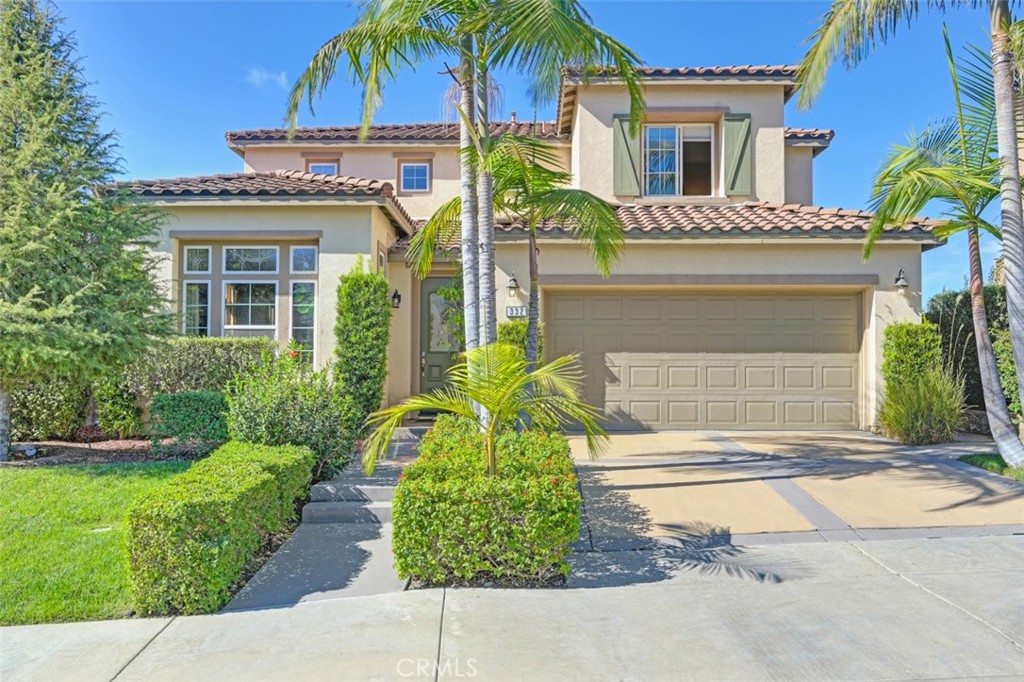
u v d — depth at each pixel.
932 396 10.74
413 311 13.99
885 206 8.79
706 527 6.39
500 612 4.57
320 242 11.87
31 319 8.30
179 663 3.91
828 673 3.67
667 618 4.43
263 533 6.20
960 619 4.31
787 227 11.43
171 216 11.35
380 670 3.78
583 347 12.43
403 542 5.14
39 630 4.44
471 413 5.71
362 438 10.77
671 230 11.55
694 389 12.32
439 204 17.05
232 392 9.30
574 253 12.12
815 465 9.00
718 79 14.23
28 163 8.34
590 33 7.00
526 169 8.09
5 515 6.51
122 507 6.76
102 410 10.70
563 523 5.05
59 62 8.99
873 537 6.05
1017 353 8.39
